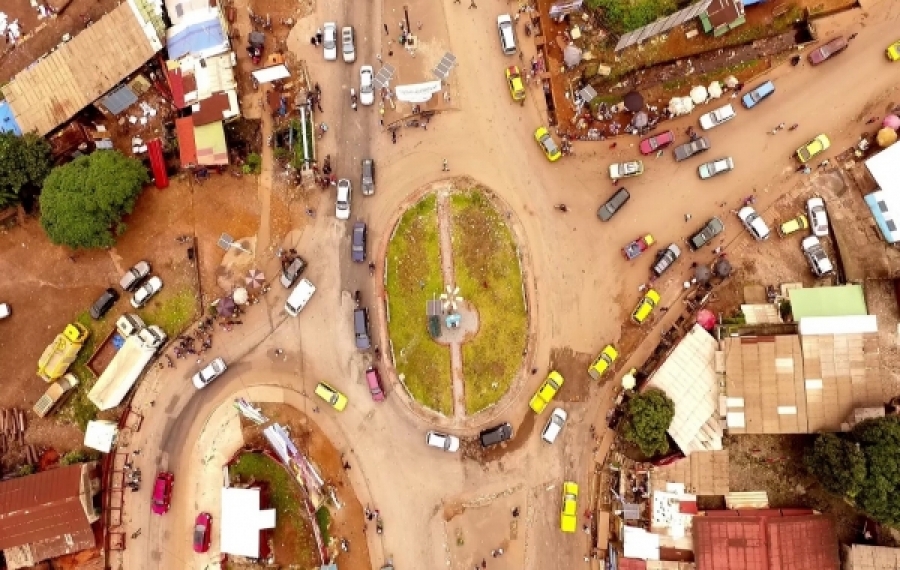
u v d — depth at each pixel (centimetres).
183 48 5638
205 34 5638
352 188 5675
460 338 5550
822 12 5541
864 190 5372
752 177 5506
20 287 5741
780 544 4888
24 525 5203
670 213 5544
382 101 5703
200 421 5609
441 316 5516
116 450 5591
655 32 5525
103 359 5694
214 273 5675
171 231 5725
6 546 5191
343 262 5647
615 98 5603
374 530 5453
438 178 5672
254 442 5569
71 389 5662
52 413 5675
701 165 5500
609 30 5562
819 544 4909
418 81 5716
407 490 5478
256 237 5691
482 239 5600
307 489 5319
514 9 5694
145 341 5494
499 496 5434
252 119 5738
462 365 5531
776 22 5550
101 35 5600
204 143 5562
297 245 5672
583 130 5616
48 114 5653
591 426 5425
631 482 5284
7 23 5797
